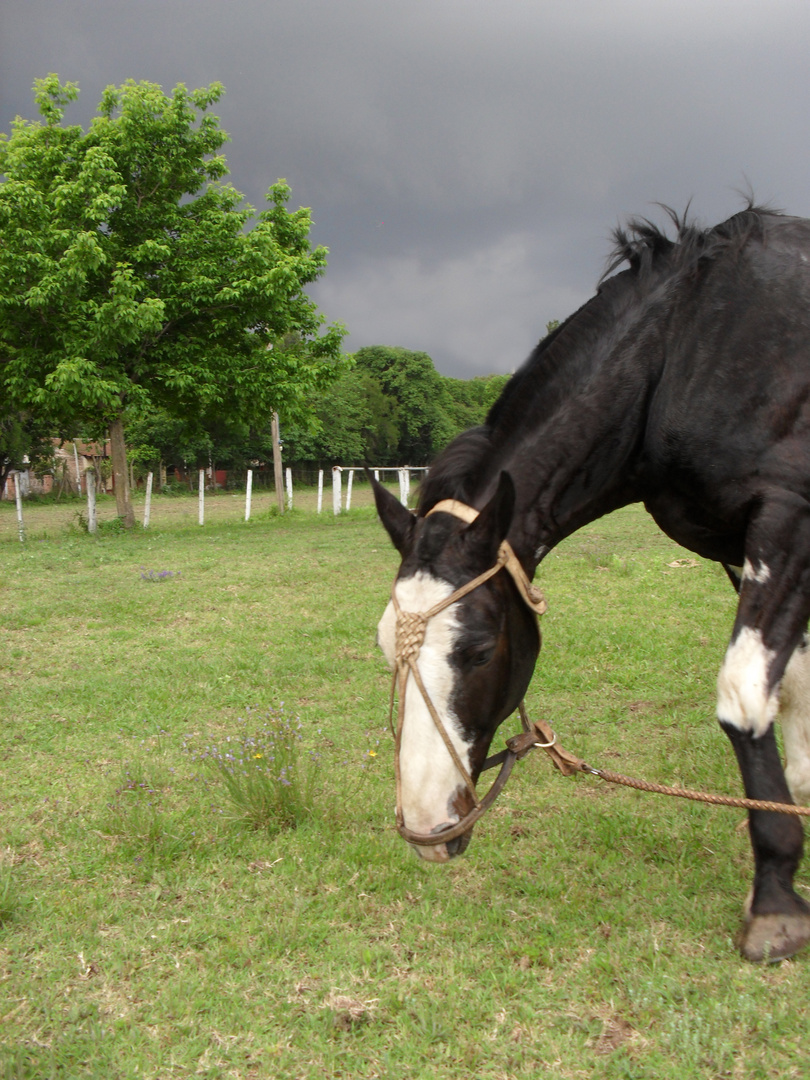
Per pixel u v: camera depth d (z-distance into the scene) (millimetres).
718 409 2648
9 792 3951
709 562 9602
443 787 2145
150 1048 2191
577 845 3268
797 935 2441
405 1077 2062
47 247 16047
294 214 19484
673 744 4297
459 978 2432
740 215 2867
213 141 18156
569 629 6621
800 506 2514
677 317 2818
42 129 17344
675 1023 2172
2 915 2812
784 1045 2102
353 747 4434
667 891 2863
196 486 43531
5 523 22547
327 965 2525
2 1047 2152
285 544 13844
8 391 17062
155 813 3488
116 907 2881
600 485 2896
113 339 16172
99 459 40875
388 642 2246
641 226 3016
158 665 6152
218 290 17641
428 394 65500
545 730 2564
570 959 2521
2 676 5996
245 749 3902
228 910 2865
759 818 2506
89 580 10164
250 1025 2262
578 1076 2041
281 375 17969
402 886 2977
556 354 2904
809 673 2834
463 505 2439
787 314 2611
